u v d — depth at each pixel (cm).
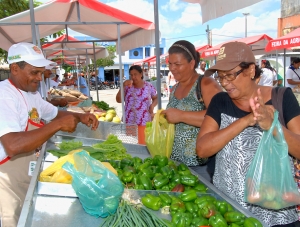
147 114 581
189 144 274
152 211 177
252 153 177
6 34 638
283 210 180
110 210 165
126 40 684
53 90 913
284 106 173
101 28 624
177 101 287
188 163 276
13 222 248
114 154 286
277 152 158
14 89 236
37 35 477
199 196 190
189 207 179
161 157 247
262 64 969
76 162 178
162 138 278
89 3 413
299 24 1603
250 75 171
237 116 183
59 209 179
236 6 322
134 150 326
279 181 158
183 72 269
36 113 256
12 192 246
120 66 478
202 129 198
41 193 194
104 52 1112
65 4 437
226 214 167
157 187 212
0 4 759
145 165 239
